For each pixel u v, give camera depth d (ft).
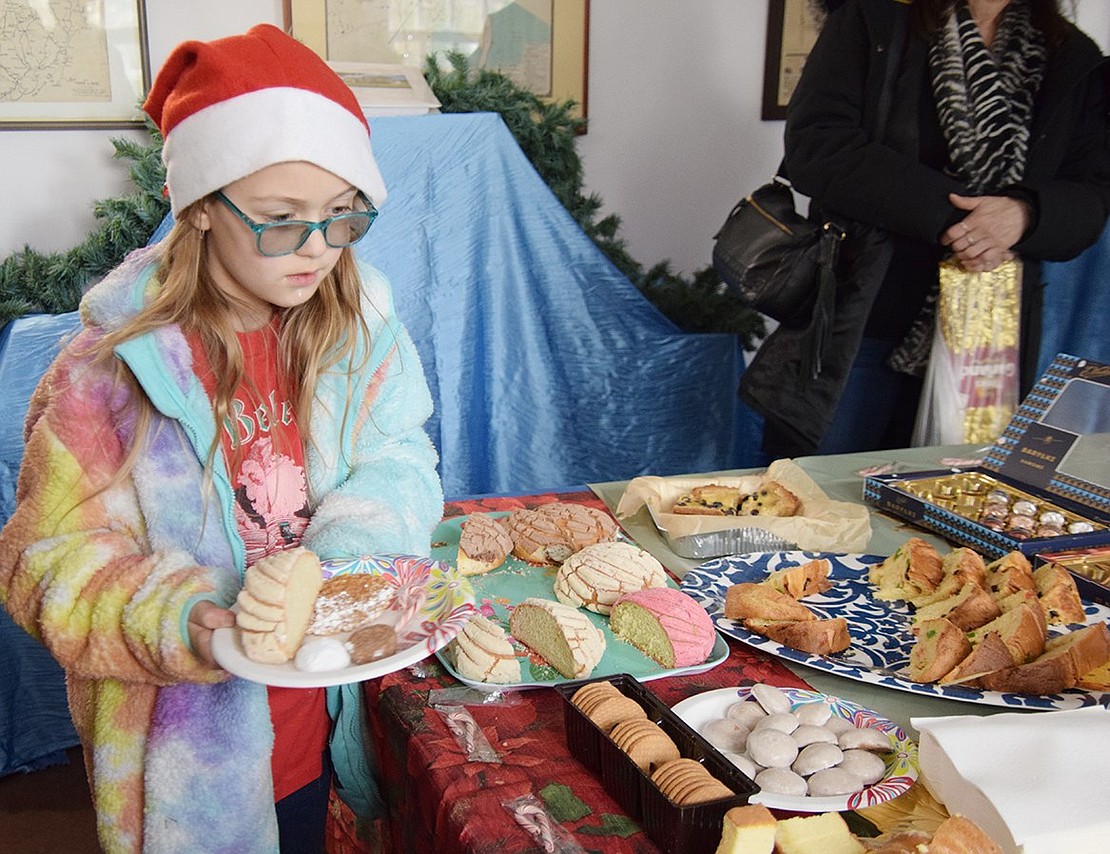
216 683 3.26
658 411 9.09
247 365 3.59
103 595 3.04
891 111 7.11
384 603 3.16
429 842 3.08
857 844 2.66
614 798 2.92
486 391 8.59
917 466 6.00
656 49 10.99
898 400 7.82
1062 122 7.00
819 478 5.80
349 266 3.69
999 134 6.93
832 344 7.26
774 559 4.51
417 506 3.77
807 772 2.97
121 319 3.32
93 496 3.19
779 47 11.28
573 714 3.08
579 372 8.80
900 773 2.95
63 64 8.87
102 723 3.31
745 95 11.44
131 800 3.34
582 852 2.68
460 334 8.37
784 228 7.32
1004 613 3.88
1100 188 7.08
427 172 7.91
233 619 2.99
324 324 3.65
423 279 8.12
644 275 9.67
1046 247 6.82
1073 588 4.08
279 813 3.72
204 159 3.08
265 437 3.64
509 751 3.16
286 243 3.13
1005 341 6.98
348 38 9.83
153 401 3.23
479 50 10.32
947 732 2.88
